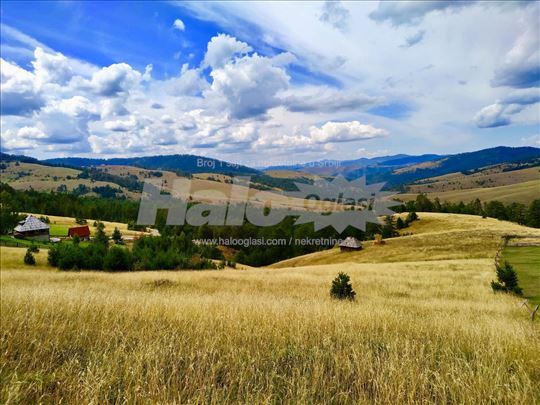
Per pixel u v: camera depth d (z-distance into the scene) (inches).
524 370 213.8
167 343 237.5
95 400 155.8
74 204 5098.4
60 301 347.9
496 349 254.4
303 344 259.1
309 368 209.8
